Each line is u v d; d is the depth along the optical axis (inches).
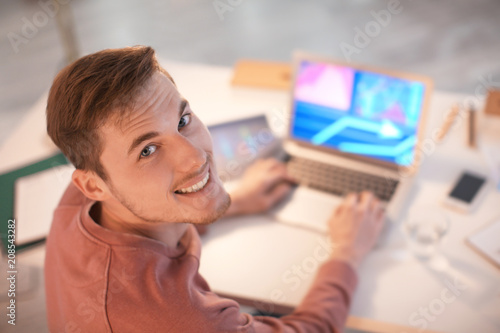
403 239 44.2
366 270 42.2
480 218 45.5
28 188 49.6
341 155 51.8
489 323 37.9
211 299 30.9
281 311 40.8
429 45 111.0
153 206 27.8
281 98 60.3
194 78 64.5
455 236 44.3
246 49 114.8
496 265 41.8
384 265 42.5
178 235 32.4
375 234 43.8
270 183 48.4
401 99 47.5
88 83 24.0
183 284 29.4
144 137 24.9
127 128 24.4
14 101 105.3
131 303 28.5
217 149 52.9
